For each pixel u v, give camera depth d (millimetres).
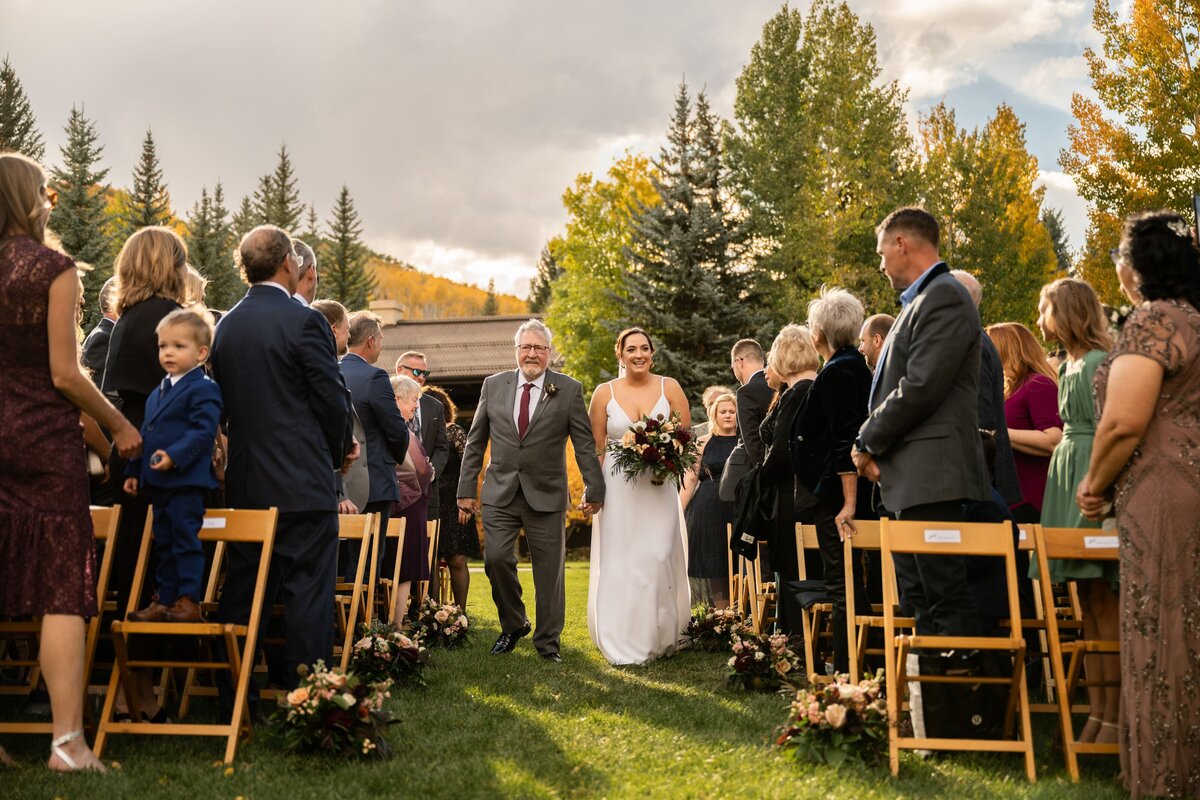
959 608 4270
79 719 3834
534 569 7223
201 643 4797
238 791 3602
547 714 5105
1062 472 4699
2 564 3775
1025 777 3957
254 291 4867
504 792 3686
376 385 6992
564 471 7246
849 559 4770
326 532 4754
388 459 7070
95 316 35312
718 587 8828
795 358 6090
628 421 7297
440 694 5648
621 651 6910
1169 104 18484
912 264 4527
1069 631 5191
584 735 4629
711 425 9109
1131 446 3686
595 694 5703
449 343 55875
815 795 3621
